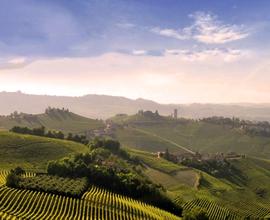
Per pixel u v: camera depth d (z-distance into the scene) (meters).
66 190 157.00
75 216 136.88
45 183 163.50
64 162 194.12
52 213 135.62
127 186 186.12
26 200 141.25
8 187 153.50
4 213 122.62
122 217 146.00
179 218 168.12
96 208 149.25
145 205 174.38
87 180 182.75
